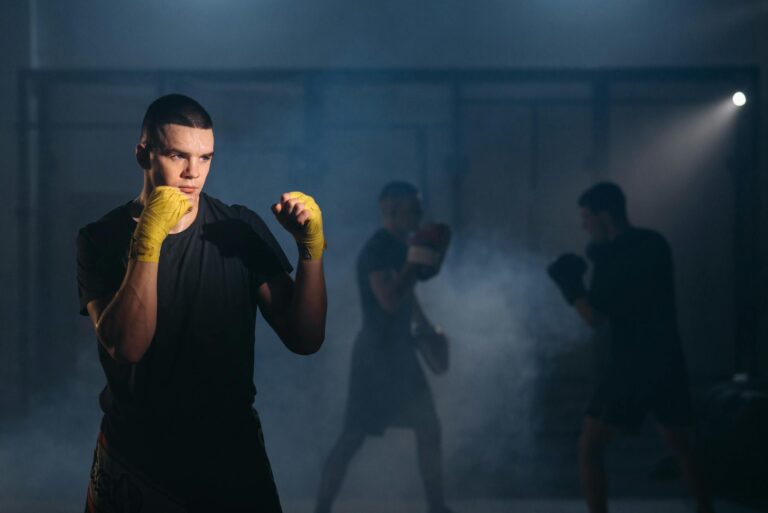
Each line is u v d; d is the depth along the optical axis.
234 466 1.86
